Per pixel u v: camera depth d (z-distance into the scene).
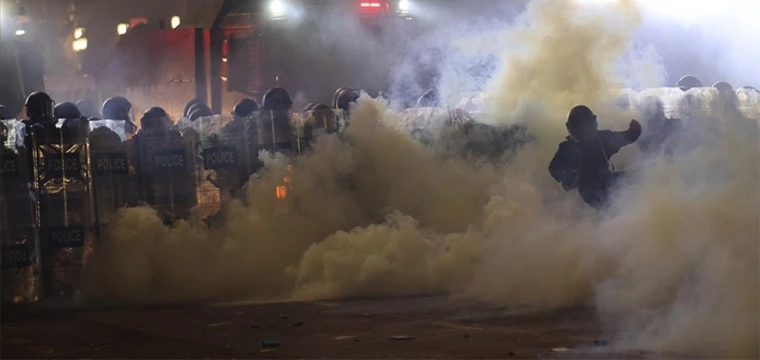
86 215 20.53
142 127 21.58
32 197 20.19
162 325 17.27
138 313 18.80
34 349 15.47
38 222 20.27
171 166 21.48
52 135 20.42
